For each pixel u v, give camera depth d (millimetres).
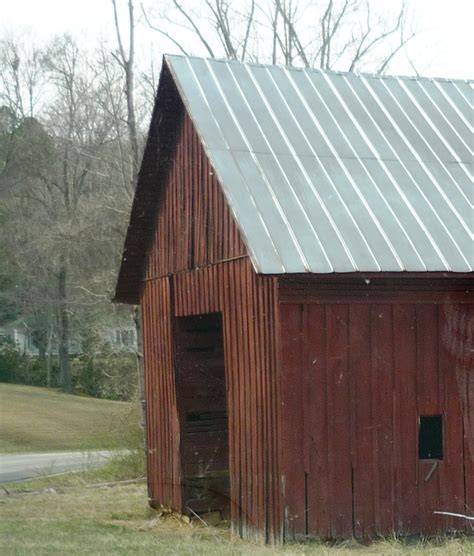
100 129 38719
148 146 18156
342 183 14703
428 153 15789
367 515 13703
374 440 13820
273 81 17297
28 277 44594
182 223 17688
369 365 13875
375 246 13461
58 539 14172
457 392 14227
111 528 16484
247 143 15289
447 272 13305
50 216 42188
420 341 14109
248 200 13992
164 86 17344
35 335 52938
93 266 36812
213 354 18609
